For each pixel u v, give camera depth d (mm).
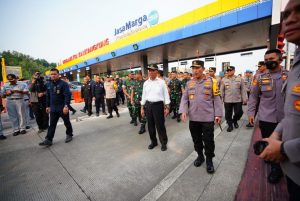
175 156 3562
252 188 2404
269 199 2178
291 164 1006
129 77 6695
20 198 2459
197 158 3172
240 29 10758
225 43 14578
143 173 2953
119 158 3568
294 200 1057
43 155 3896
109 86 7574
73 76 42000
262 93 2719
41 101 5828
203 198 2258
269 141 989
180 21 11602
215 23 9992
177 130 5406
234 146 3889
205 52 18469
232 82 5086
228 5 9336
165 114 4020
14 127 5582
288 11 928
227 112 5086
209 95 2844
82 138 4980
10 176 3053
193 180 2660
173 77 6996
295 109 980
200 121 2891
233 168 2959
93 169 3170
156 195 2361
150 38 13664
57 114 4551
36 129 6312
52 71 4348
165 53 17906
